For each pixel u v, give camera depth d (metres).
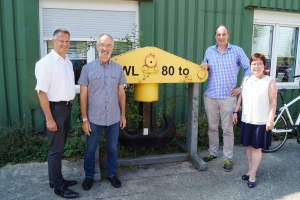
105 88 2.76
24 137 3.93
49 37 4.41
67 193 2.76
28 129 4.09
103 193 2.89
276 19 5.56
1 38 4.21
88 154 2.91
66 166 3.57
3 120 4.33
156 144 3.49
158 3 4.70
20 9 4.19
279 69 5.90
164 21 4.78
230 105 3.42
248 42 5.31
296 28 5.85
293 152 4.16
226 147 3.50
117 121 2.89
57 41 2.54
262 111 2.90
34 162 3.66
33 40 4.28
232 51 3.40
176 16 4.84
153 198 2.81
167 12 4.78
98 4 4.49
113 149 2.97
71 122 4.55
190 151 3.73
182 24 4.87
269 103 2.89
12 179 3.19
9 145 3.75
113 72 2.79
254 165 3.02
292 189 3.01
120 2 4.57
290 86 5.81
